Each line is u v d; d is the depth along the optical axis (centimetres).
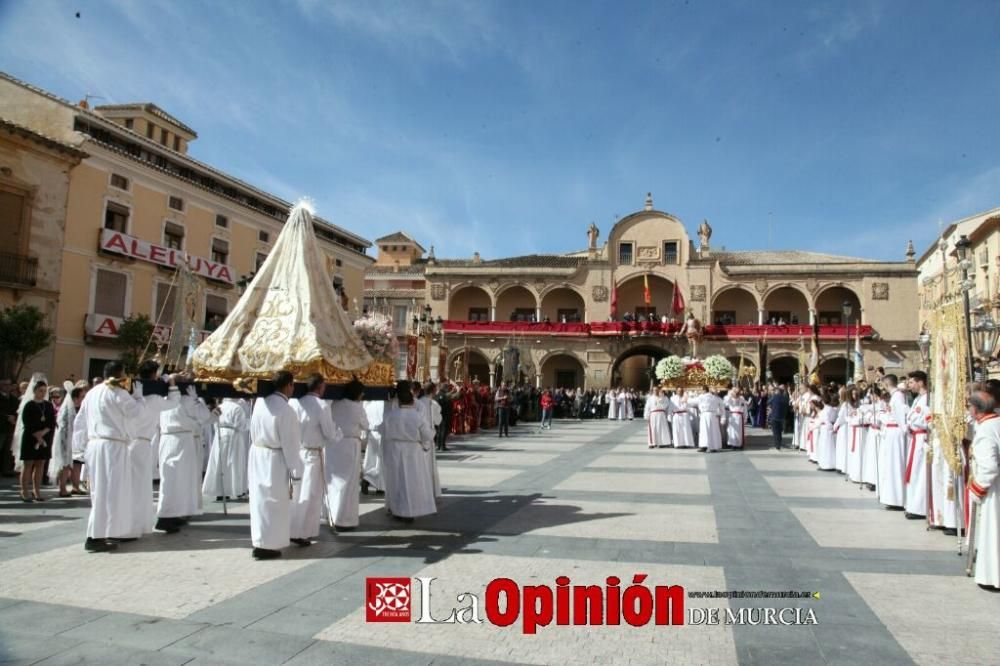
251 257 3869
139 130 3872
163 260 3234
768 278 4872
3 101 2986
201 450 975
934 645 518
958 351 803
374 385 1025
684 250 5012
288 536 770
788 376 4925
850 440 1396
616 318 5059
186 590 643
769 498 1177
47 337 2425
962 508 793
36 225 2717
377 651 502
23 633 531
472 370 5356
